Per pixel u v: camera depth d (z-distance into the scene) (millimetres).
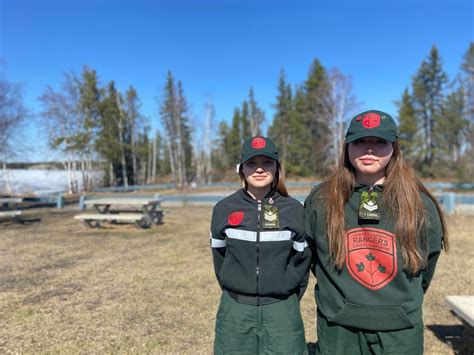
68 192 31109
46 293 4512
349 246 1801
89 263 5941
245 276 2039
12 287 4746
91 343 3242
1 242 7715
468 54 30188
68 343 3240
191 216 11867
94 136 35781
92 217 9188
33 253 6684
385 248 1751
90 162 36156
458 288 4609
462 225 9078
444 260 5898
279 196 2170
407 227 1715
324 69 45688
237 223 2070
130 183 46375
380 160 1787
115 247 7172
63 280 5035
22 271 5492
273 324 2041
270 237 2018
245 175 2156
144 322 3674
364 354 1826
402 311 1731
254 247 2023
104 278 5121
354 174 1895
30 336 3377
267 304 2057
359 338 1824
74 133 33750
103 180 40094
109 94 41125
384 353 1781
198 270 5484
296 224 2027
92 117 36281
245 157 2096
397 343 1764
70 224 10281
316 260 2004
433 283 4801
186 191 29172
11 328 3539
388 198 1777
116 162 43125
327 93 36125
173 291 4566
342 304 1811
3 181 27281
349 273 1797
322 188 1964
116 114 41469
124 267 5680
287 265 2076
